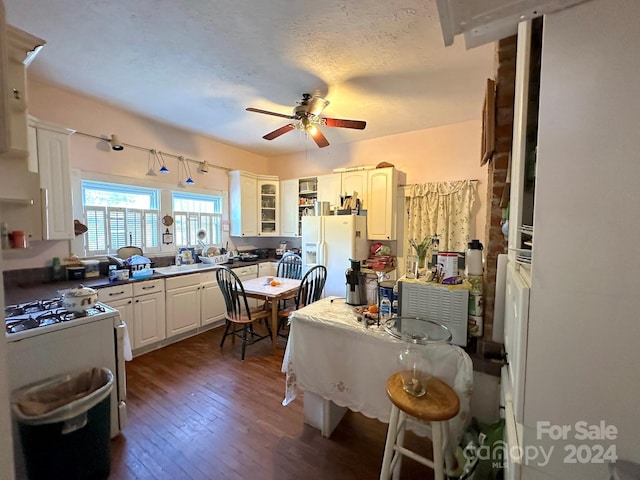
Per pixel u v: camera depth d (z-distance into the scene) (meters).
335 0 1.54
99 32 1.81
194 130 3.80
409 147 3.88
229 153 4.54
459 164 3.55
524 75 0.91
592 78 0.62
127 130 3.25
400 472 1.52
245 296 2.95
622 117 0.60
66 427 1.35
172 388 2.32
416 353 1.25
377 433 1.83
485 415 1.34
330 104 2.93
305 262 4.05
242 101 2.87
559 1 0.63
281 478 1.49
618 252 0.61
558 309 0.67
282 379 2.48
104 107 3.03
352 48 1.98
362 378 1.56
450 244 3.53
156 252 3.63
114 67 2.24
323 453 1.66
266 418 1.96
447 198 3.56
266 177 4.80
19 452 1.41
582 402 0.66
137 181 3.35
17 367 1.43
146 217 3.52
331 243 3.81
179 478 1.49
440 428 1.15
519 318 0.73
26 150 1.60
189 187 3.95
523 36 0.92
